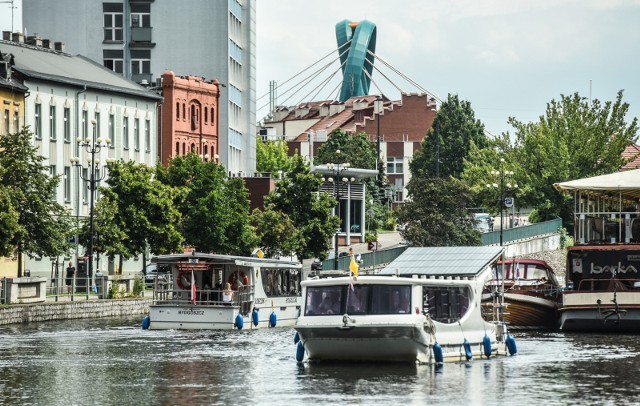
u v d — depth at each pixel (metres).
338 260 149.62
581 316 90.81
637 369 67.31
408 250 77.56
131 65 182.75
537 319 95.00
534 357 73.00
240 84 197.62
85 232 122.12
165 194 125.81
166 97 167.88
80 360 72.31
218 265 96.12
